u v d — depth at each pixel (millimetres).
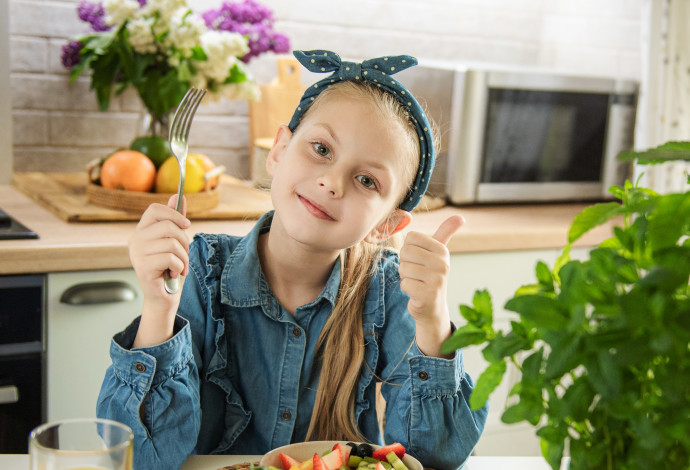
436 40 2645
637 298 506
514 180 2291
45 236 1659
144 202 1818
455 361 981
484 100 2180
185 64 1959
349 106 1001
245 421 1090
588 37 2805
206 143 2426
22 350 1614
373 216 1011
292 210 998
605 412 555
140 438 933
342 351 1095
